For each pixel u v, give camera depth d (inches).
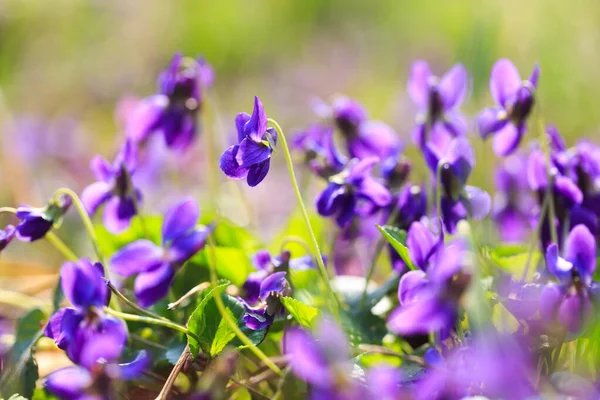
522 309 12.3
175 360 12.8
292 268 13.3
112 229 14.1
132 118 15.1
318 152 14.4
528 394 11.4
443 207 13.2
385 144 15.1
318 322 12.2
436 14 42.9
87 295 11.8
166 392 12.4
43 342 14.4
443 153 14.3
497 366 11.1
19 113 33.1
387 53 42.1
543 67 26.7
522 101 13.5
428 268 11.8
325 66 41.5
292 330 12.9
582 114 25.1
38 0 38.5
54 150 28.7
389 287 13.7
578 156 13.6
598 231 13.5
